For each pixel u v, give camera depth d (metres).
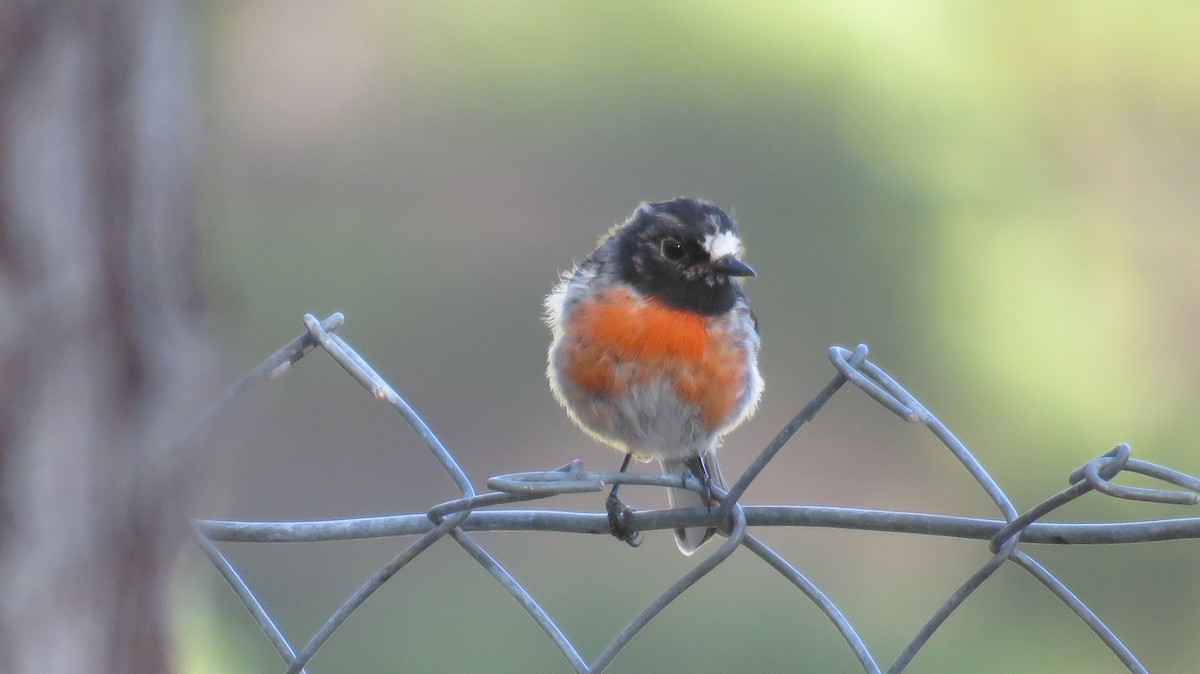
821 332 15.83
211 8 18.38
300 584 12.05
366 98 18.11
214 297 3.77
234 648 10.19
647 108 17.42
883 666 11.71
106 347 3.46
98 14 3.41
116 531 3.51
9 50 3.31
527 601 4.71
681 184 17.14
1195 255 16.48
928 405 15.23
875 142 17.08
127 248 3.49
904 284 16.30
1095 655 12.05
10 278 3.34
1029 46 17.44
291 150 18.11
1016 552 4.29
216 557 4.85
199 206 3.71
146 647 3.61
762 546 4.62
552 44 17.59
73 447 3.43
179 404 3.63
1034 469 14.52
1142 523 4.18
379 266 16.72
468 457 15.12
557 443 15.27
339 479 14.69
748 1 17.38
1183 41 17.36
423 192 17.17
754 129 16.94
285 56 18.84
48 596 3.42
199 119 3.72
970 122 17.03
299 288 16.31
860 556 13.27
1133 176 17.25
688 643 11.88
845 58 17.17
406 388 15.64
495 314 16.27
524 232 17.17
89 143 3.41
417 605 12.01
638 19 17.64
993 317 15.85
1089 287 16.19
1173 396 15.06
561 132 17.36
